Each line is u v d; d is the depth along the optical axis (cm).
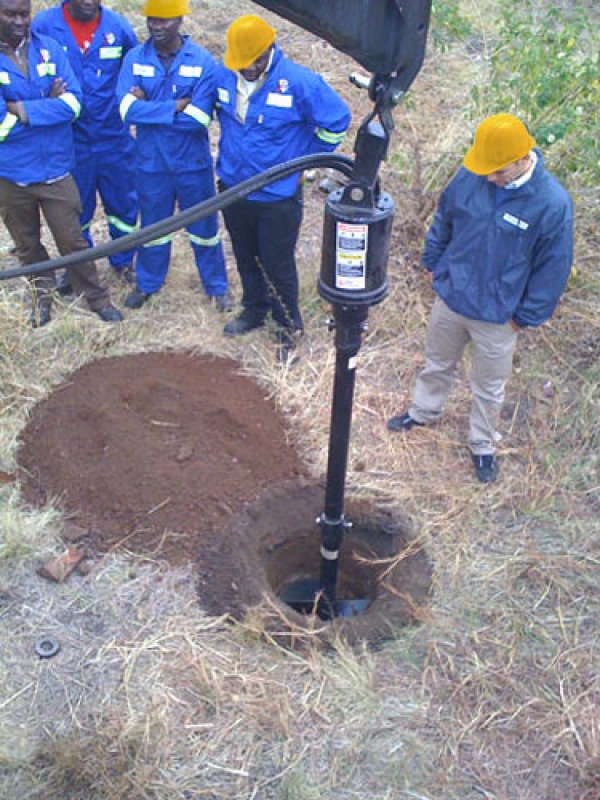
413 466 459
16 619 379
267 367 516
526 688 358
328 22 223
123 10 916
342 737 338
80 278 533
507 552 415
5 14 445
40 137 473
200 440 460
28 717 342
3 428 470
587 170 604
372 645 374
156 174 501
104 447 452
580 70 605
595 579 402
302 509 432
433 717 346
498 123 366
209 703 346
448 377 456
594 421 482
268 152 461
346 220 278
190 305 563
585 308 557
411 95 752
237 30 437
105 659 363
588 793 323
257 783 323
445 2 702
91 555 408
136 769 322
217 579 396
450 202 401
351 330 308
